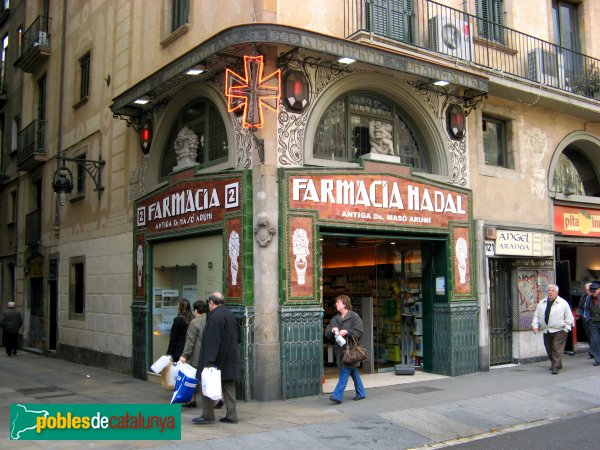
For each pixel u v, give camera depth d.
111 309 14.53
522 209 13.59
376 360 12.49
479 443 7.42
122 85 14.49
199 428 7.89
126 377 13.27
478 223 12.46
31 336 20.23
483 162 12.95
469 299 12.12
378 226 10.83
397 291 12.75
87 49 16.69
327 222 10.25
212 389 7.79
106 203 15.09
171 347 9.67
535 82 13.30
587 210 15.16
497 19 13.78
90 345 15.55
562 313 11.71
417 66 10.74
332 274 13.67
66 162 17.56
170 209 12.01
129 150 14.12
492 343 12.87
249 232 9.91
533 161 14.02
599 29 16.05
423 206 11.52
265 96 9.69
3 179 23.03
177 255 12.02
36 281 20.22
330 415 8.54
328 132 11.02
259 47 9.95
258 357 9.60
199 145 11.87
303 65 10.38
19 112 22.30
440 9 12.47
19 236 21.45
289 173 9.97
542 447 7.07
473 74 11.60
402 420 8.27
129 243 13.84
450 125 12.30
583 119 15.29
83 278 16.27
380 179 10.96
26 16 21.88
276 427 7.89
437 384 10.83
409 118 12.19
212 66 10.66
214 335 7.94
